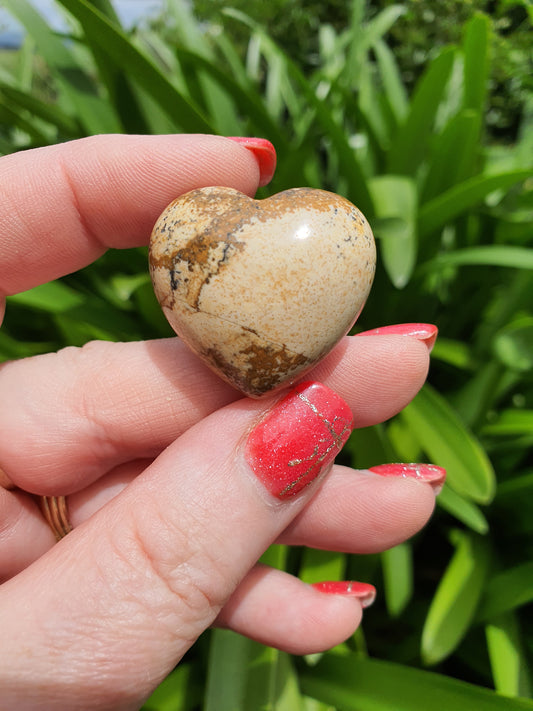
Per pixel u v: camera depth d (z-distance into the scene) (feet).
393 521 0.32
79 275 0.52
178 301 0.22
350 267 0.21
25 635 0.20
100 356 0.31
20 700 0.20
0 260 0.29
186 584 0.22
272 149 0.28
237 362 0.22
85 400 0.30
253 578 0.33
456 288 0.57
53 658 0.21
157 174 0.28
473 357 0.50
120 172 0.28
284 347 0.21
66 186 0.28
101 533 0.22
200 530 0.22
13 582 0.22
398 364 0.30
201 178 0.28
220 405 0.31
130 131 0.50
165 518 0.22
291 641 0.32
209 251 0.20
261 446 0.23
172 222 0.22
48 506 0.32
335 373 0.30
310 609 0.32
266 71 0.96
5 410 0.30
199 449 0.24
